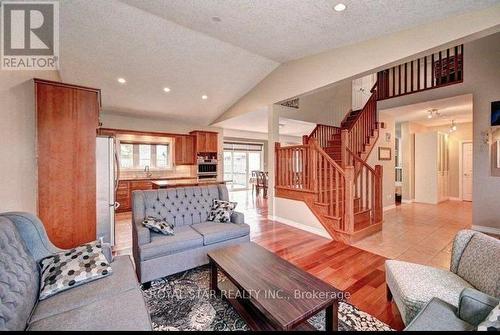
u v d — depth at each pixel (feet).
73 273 5.18
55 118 8.53
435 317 3.99
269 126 15.84
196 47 12.34
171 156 22.20
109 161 10.21
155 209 9.50
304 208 13.62
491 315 3.43
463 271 5.36
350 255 9.95
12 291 3.96
